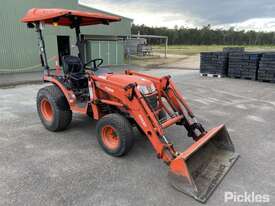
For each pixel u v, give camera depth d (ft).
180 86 30.35
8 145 12.41
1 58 43.55
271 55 32.45
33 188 8.82
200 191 8.55
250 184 9.25
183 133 14.11
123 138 10.65
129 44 95.20
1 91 26.68
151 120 9.88
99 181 9.32
